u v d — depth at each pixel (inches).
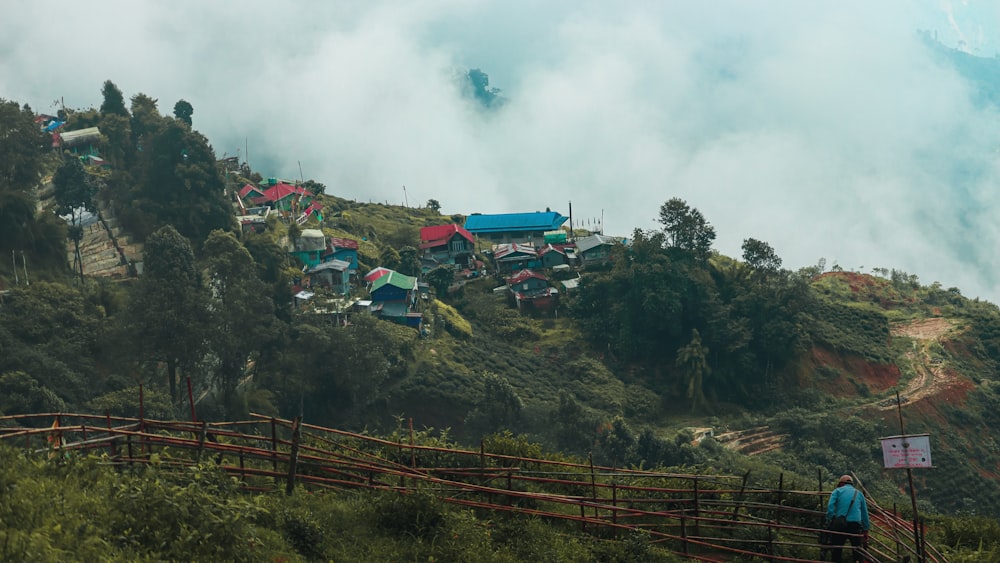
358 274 4795.8
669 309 4323.3
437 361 3850.9
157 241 3272.6
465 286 5019.7
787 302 4439.0
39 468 562.3
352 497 721.0
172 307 3053.6
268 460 752.3
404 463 847.1
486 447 887.7
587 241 5196.9
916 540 613.9
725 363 4301.2
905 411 4062.5
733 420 4052.7
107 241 4220.0
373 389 3410.4
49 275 3639.3
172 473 614.2
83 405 2662.4
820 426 3809.1
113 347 3058.6
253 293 3329.2
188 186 4360.2
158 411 2716.5
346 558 606.2
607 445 3196.4
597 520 757.3
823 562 717.3
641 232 4717.0
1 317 3011.8
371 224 5969.5
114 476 593.3
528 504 791.1
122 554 480.7
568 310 4694.9
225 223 4480.8
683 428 3880.4
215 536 525.0
